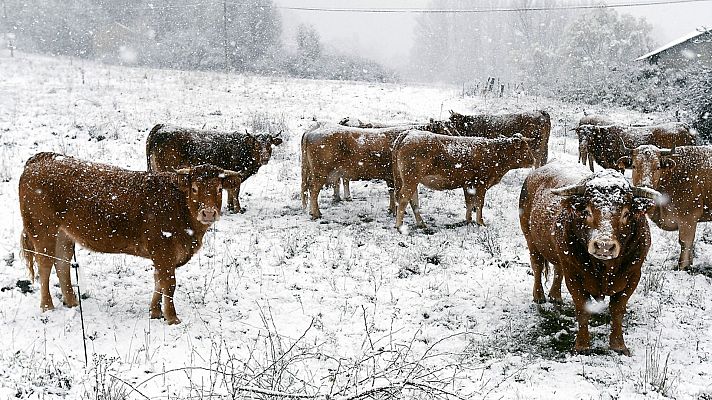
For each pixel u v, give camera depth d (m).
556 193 6.27
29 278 8.20
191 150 12.30
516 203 13.23
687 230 9.31
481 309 7.93
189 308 7.70
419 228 11.42
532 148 12.09
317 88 29.61
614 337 6.76
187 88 25.94
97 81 25.66
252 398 4.78
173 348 6.66
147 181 7.19
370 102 26.30
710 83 24.38
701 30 33.09
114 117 18.88
